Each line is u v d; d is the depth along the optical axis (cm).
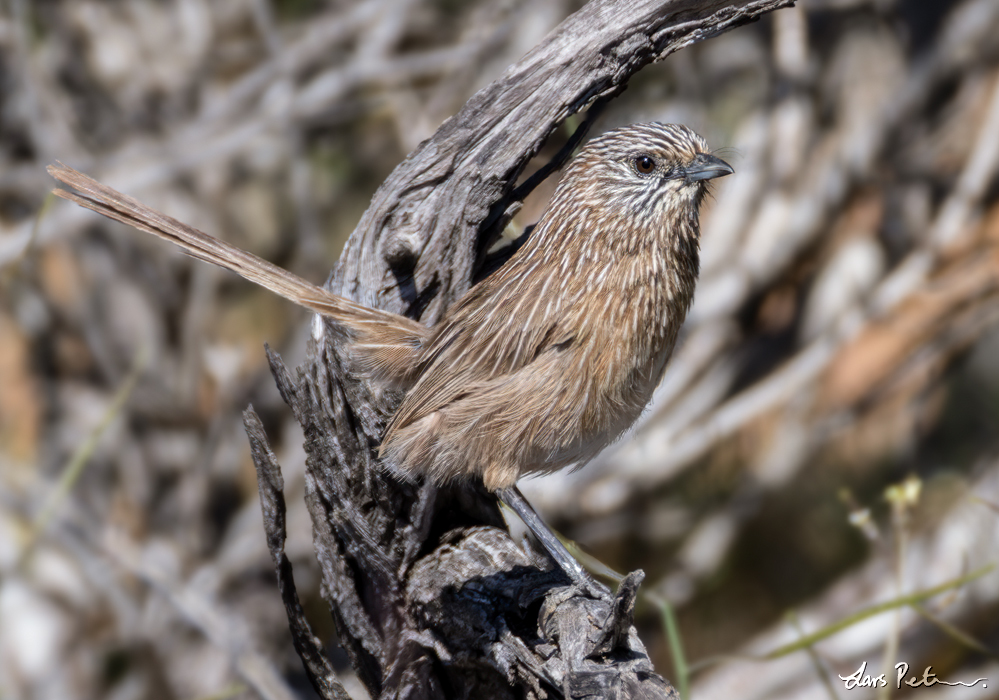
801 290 1333
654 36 688
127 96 1373
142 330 1360
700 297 1257
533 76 690
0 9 1334
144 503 1343
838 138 1301
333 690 688
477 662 668
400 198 721
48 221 1209
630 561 1279
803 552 1255
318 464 704
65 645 1288
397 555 706
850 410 1257
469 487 774
